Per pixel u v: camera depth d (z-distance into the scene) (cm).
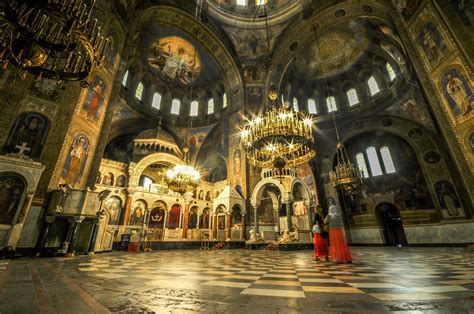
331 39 2059
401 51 1636
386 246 2019
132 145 2070
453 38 959
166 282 288
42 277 320
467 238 1569
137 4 1456
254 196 1659
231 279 315
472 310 152
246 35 2161
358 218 2233
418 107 1764
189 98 2517
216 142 2241
